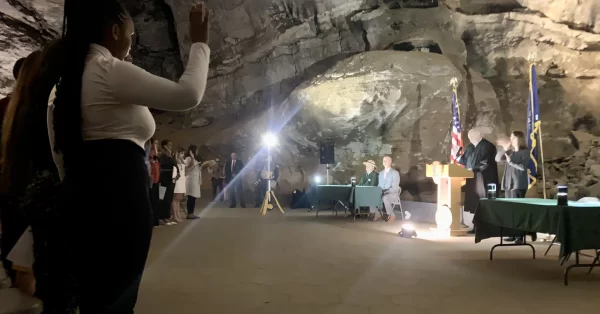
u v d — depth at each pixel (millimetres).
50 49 1906
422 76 14086
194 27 1967
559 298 4258
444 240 7895
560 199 5109
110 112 1774
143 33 19234
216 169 16109
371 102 14133
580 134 14219
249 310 3820
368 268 5520
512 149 9133
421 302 4078
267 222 10492
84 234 1745
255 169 15688
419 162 14000
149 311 3775
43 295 1995
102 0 1927
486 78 15898
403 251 6734
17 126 1987
